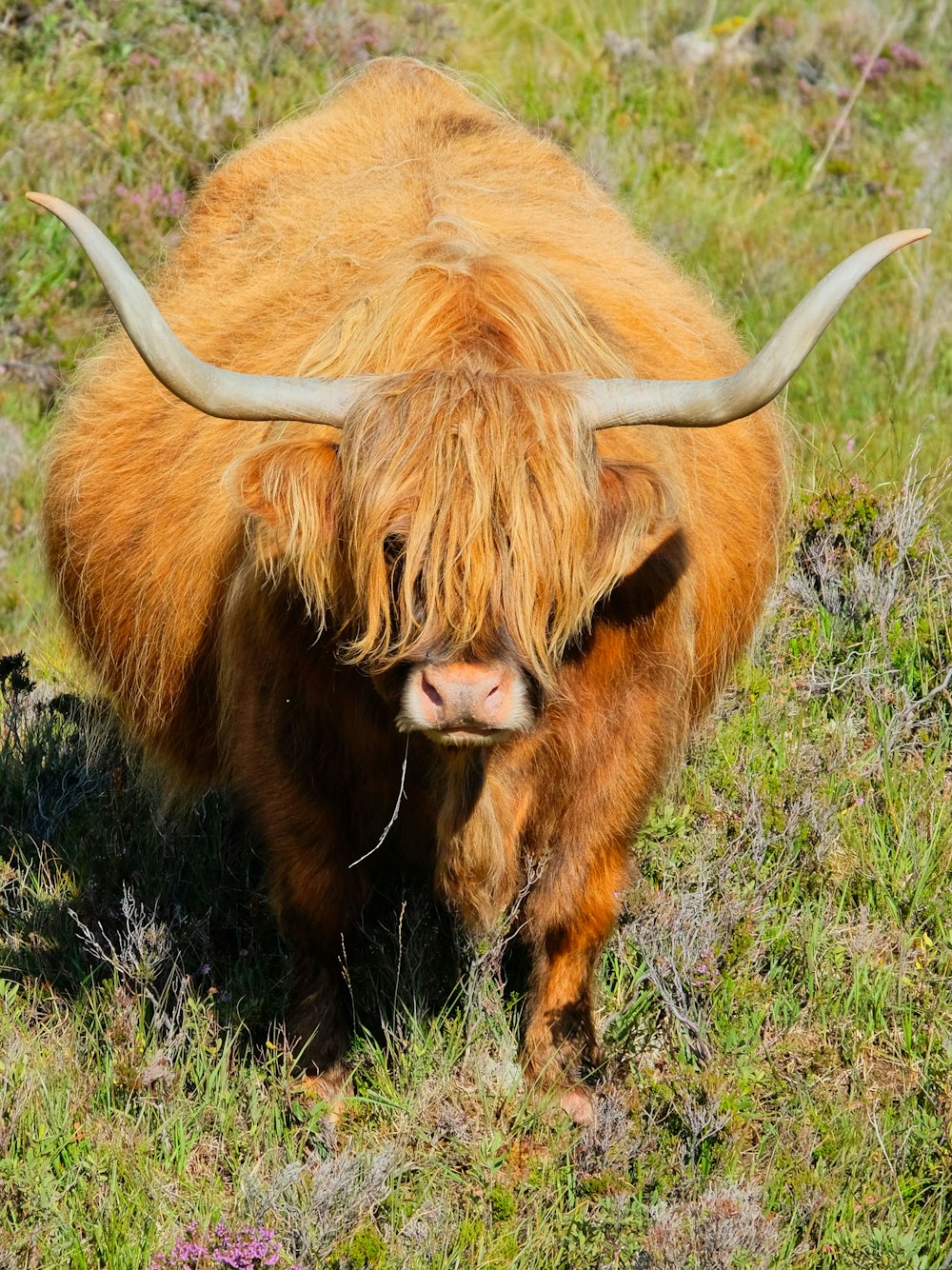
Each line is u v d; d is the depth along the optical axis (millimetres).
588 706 13898
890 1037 15195
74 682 21078
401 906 16375
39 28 32781
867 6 40625
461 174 17875
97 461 17766
